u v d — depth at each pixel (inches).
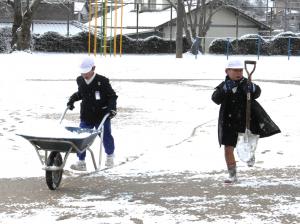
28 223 339.3
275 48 2802.7
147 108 849.5
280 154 535.8
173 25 3403.1
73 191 416.2
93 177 459.8
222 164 502.6
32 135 402.6
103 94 461.4
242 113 426.0
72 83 1211.9
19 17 2396.7
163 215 355.3
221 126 429.1
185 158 525.0
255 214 356.5
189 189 419.8
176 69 1704.0
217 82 1304.1
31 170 482.0
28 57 2006.6
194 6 3454.7
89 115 466.9
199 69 1721.2
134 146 575.2
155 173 473.1
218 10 3262.8
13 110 805.9
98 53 2615.7
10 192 411.8
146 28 3319.4
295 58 2486.5
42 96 978.1
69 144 402.3
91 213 360.2
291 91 1101.7
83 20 3946.9
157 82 1294.3
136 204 380.8
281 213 358.6
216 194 405.4
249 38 2775.6
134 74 1531.7
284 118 740.7
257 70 1721.2
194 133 640.4
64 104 880.9
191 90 1115.9
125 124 699.4
